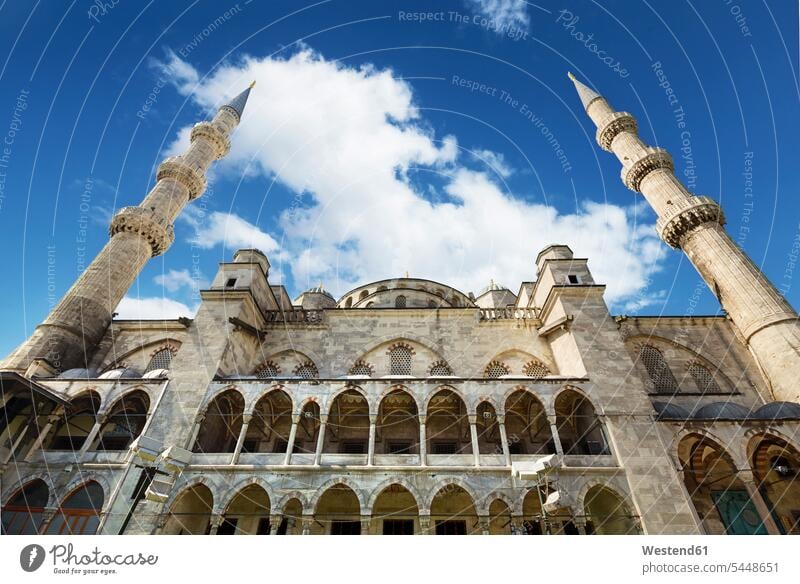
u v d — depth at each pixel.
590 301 29.70
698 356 31.70
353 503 25.67
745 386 29.78
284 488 22.14
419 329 32.56
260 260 37.94
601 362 26.39
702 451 25.05
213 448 26.59
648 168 40.44
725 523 24.28
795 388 26.11
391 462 23.36
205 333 28.36
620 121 45.44
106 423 27.39
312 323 33.25
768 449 25.56
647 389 29.94
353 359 31.08
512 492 21.80
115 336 33.53
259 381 25.97
